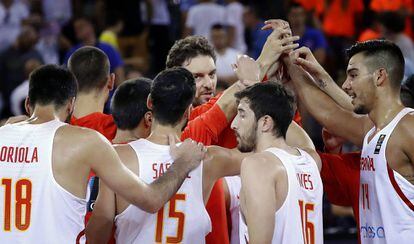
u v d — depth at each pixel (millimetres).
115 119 7770
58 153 6941
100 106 8203
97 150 6938
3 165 6969
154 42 18531
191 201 7273
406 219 7508
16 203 6934
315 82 8312
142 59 18172
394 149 7508
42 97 7105
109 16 18016
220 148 7488
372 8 18719
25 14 19891
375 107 7715
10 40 19516
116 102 7770
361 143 8148
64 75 7180
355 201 8070
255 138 7109
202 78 8211
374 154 7625
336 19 18500
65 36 18688
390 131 7543
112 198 7234
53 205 6914
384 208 7582
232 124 7207
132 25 18453
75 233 6992
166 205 7242
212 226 7645
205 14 18891
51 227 6906
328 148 8695
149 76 17609
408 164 7535
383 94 7652
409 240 7488
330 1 18578
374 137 7652
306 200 7055
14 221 6930
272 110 7043
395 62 7625
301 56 8359
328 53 17328
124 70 15977
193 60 8156
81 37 16734
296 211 6895
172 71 7363
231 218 8227
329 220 12453
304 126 14273
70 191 6938
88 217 7727
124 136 7762
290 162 6953
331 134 8477
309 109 8266
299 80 8312
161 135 7328
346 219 12477
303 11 17141
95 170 6961
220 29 16734
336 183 8180
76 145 6941
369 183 7746
